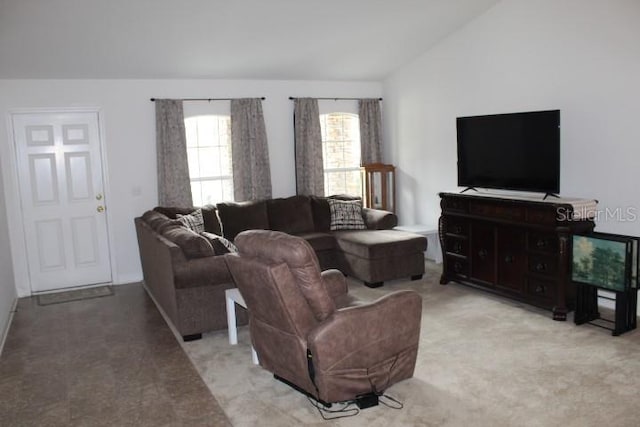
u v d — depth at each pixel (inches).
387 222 247.6
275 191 266.7
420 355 143.9
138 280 242.7
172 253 158.9
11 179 219.0
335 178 283.9
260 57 231.3
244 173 253.1
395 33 224.7
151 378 138.1
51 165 226.5
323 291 109.1
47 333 176.2
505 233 184.5
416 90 259.9
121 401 125.9
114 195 235.1
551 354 141.9
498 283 189.9
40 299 218.4
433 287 212.7
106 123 231.0
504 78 209.2
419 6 201.2
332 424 111.4
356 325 111.1
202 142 249.9
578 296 162.4
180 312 161.0
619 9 166.6
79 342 166.6
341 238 232.8
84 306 205.6
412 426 109.0
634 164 166.9
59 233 230.2
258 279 109.5
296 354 114.2
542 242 170.7
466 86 228.5
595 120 177.0
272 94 261.9
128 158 235.9
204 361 148.1
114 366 146.7
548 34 189.9
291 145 268.5
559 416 110.3
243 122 250.7
